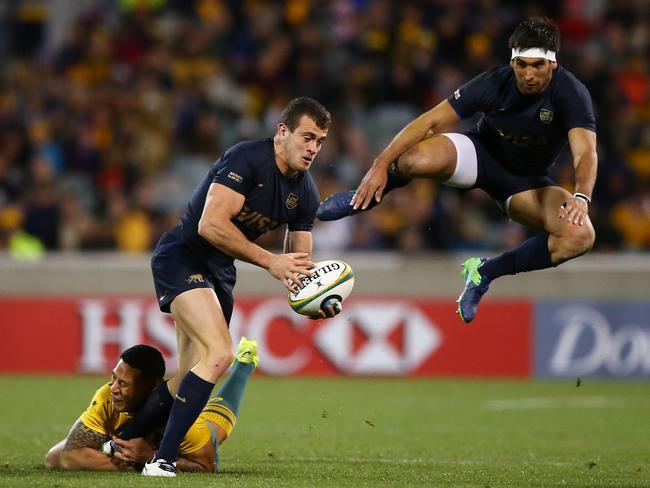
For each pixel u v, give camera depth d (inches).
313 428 1314.0
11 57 2691.9
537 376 1888.5
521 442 1209.4
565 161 2185.0
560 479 904.9
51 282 1903.3
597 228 2091.5
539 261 930.7
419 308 1894.7
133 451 874.1
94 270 1898.4
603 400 1625.2
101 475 844.0
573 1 2605.8
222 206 844.0
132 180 2330.2
